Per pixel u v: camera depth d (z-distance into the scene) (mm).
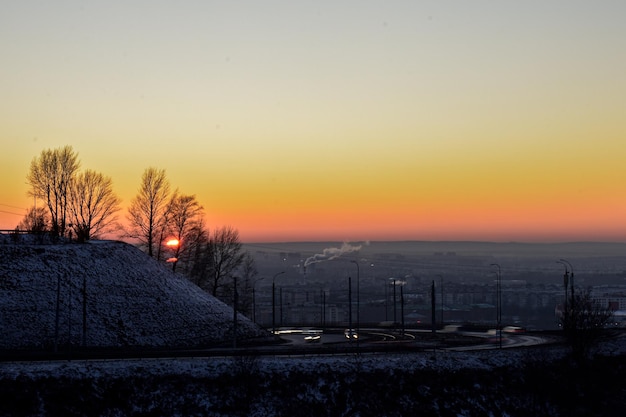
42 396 64438
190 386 69250
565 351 85438
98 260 105688
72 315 92438
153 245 128500
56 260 102188
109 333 90688
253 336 103500
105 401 65750
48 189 121250
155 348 88562
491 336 111625
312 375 72625
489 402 73250
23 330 87562
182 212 130000
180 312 100875
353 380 72750
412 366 76125
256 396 69438
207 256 135000
